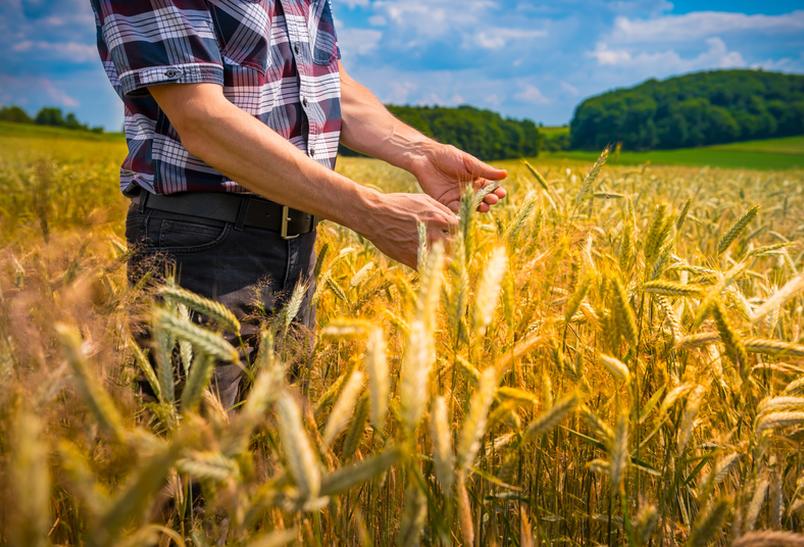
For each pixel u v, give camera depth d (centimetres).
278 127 164
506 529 117
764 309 123
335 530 112
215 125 136
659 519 118
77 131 4700
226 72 150
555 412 95
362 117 200
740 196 688
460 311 99
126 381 101
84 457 83
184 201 154
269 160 136
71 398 90
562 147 7838
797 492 121
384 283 141
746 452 116
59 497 101
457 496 82
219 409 100
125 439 68
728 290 140
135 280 138
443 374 112
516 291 126
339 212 139
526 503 124
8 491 70
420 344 70
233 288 158
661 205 134
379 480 100
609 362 106
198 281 156
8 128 4450
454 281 102
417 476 77
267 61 158
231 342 156
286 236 162
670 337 129
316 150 174
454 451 112
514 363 117
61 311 99
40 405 82
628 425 106
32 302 101
